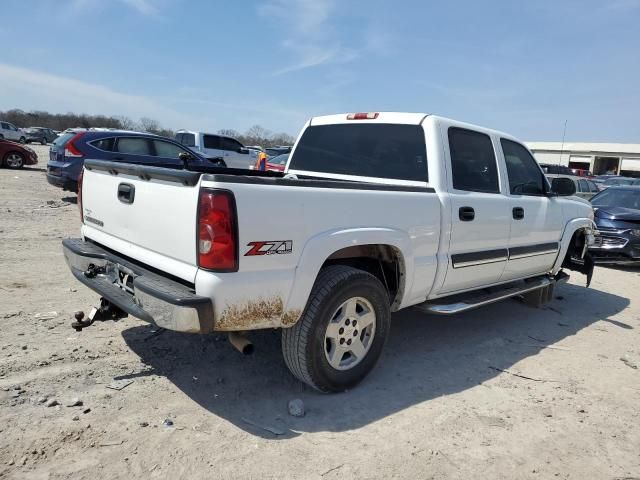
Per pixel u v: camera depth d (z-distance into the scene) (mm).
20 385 3297
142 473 2570
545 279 5863
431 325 5293
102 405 3162
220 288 2777
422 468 2811
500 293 5000
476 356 4543
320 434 3059
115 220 3562
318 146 5098
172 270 2973
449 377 4051
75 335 4160
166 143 11953
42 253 6844
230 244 2777
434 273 4078
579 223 6215
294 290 3074
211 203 2746
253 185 2875
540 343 5051
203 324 2768
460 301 4523
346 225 3336
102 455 2682
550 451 3100
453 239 4215
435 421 3328
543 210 5445
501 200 4762
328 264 3734
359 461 2820
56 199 12336
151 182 3164
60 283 5539
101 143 11125
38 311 4637
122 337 4203
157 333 4324
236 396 3428
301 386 3645
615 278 8688
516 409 3598
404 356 4398
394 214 3654
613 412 3668
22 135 46125
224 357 3992
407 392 3717
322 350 3340
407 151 4379
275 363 3975
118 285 3400
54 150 11531
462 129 4539
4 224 8688
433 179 4168
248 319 2938
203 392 3443
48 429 2852
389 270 4020
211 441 2887
